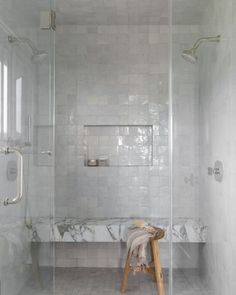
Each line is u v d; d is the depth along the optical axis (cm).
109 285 373
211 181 270
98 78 441
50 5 266
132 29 441
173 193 273
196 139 271
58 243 434
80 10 399
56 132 439
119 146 441
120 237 392
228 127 270
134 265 359
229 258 268
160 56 439
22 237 257
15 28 254
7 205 250
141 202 434
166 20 427
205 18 270
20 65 254
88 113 440
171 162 273
